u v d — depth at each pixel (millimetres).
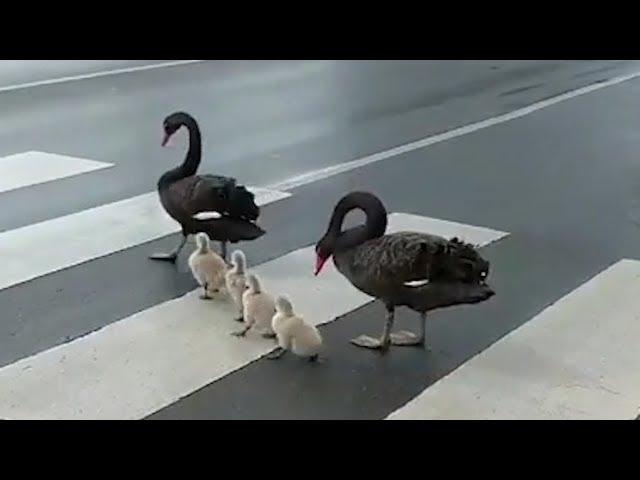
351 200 7523
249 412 7070
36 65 14820
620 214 9320
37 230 8891
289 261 8469
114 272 8312
